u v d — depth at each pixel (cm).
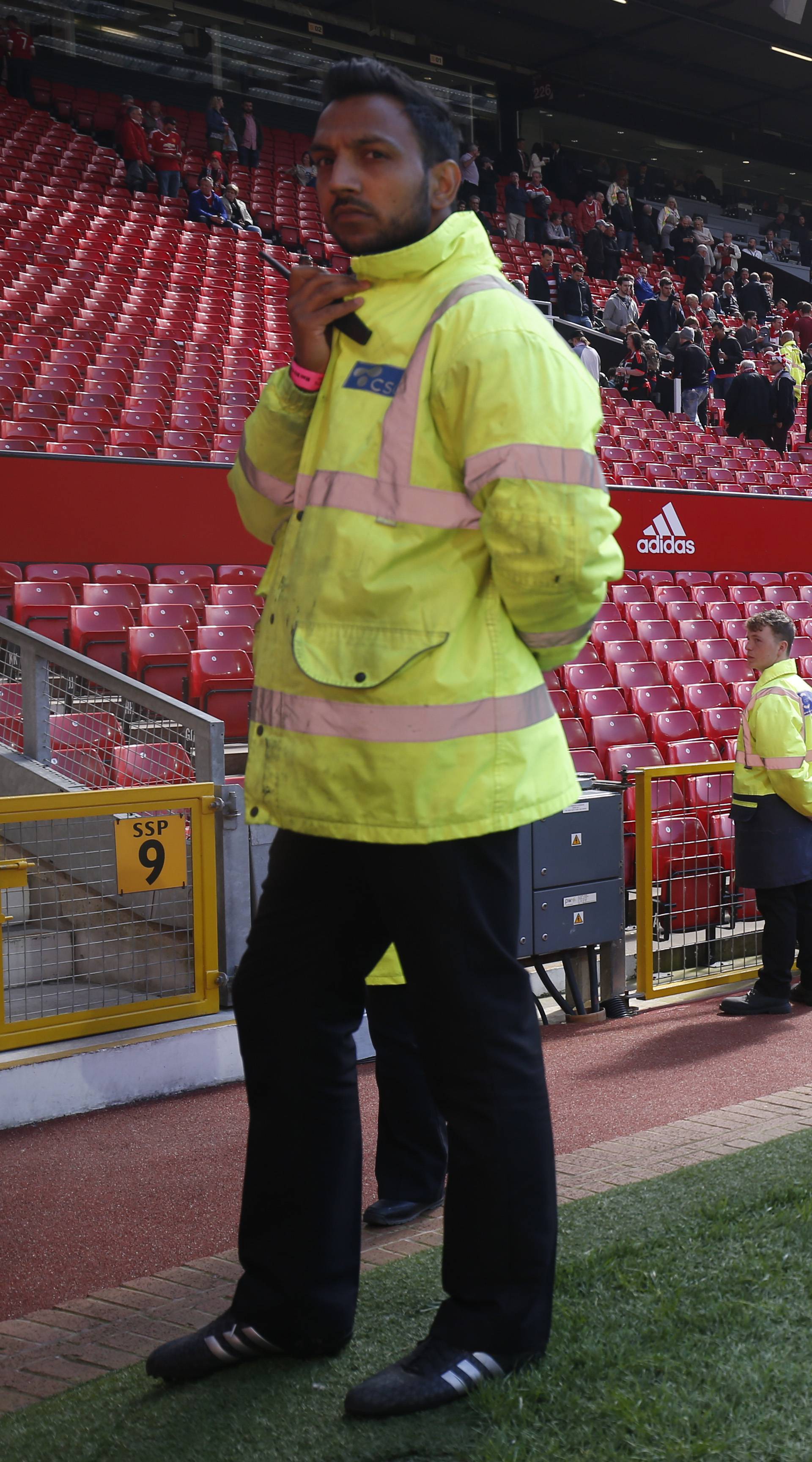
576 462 205
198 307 1802
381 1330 258
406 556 211
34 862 471
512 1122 224
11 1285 313
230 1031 506
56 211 1973
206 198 2155
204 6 2728
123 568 934
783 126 3750
